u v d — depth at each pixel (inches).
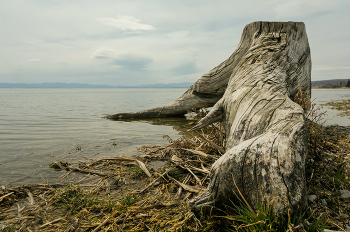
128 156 176.9
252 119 123.2
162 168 150.5
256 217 69.1
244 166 81.7
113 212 96.0
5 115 430.6
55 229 87.7
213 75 321.4
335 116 380.5
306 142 93.1
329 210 87.7
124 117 395.5
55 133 266.5
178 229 82.4
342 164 130.0
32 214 98.1
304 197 73.3
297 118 102.9
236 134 126.8
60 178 137.9
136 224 88.5
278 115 111.7
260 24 272.8
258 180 77.6
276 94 141.6
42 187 122.5
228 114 161.6
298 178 76.4
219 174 85.7
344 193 98.8
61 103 786.2
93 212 99.2
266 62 211.5
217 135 203.9
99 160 163.6
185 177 134.5
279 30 261.1
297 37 259.8
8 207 105.1
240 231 73.3
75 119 386.0
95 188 122.6
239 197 80.7
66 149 198.5
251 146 86.3
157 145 201.9
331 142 177.6
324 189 104.3
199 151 164.6
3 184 128.8
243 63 223.5
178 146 183.8
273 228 66.2
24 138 239.8
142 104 747.4
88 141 227.1
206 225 83.0
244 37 300.7
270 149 83.1
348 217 83.0
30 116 419.2
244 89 162.4
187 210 93.0
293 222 66.8
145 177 138.3
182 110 376.5
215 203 85.8
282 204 69.3
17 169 151.5
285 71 213.2
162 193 116.7
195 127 165.5
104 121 365.7
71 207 103.1
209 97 342.6
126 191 120.0
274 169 76.9
